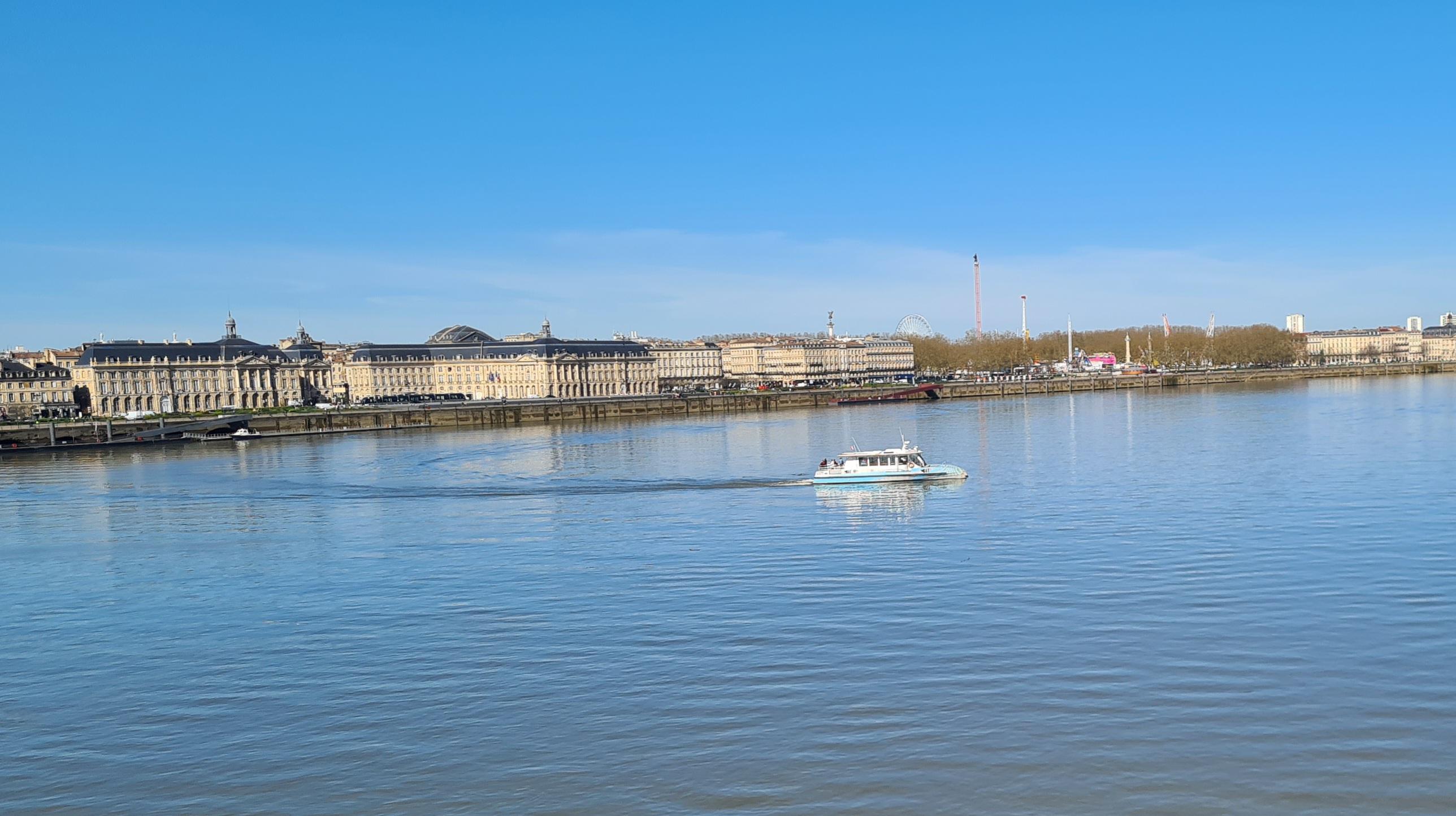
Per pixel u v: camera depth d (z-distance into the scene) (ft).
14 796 214.90
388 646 295.69
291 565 409.49
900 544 406.00
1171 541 392.68
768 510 500.74
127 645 306.14
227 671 280.51
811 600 326.03
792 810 199.52
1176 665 260.01
